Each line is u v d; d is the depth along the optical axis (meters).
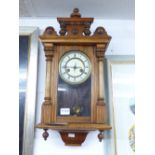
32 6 1.06
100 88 0.94
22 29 1.12
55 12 1.12
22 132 1.04
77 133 0.99
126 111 1.07
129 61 1.12
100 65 0.95
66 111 0.94
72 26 0.98
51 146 1.08
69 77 0.96
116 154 1.04
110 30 1.17
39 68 1.14
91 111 0.93
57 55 0.97
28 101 1.07
